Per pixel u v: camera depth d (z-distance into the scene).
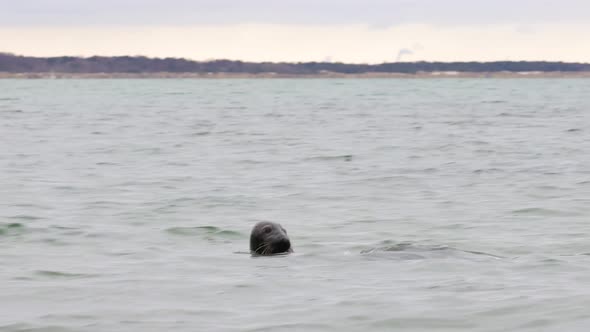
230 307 23.41
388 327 21.19
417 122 110.12
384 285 25.55
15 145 79.62
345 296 24.25
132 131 98.00
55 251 32.97
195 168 62.09
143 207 44.34
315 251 32.53
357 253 31.45
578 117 115.75
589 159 64.00
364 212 42.47
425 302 23.30
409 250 30.59
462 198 46.50
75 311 23.22
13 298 24.83
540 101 172.00
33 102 180.75
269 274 27.83
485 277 26.34
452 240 35.19
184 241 35.28
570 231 36.66
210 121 116.25
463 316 21.84
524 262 28.84
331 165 63.03
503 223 38.94
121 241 35.25
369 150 73.75
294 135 91.06
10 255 32.06
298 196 48.00
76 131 97.56
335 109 146.88
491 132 91.50
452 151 72.06
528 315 21.69
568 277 26.22
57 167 62.31
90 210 43.28
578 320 21.06
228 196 48.03
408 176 56.09
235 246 34.03
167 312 23.00
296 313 22.59
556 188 49.56
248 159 67.88
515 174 56.25
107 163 65.31
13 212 42.47
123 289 25.86
